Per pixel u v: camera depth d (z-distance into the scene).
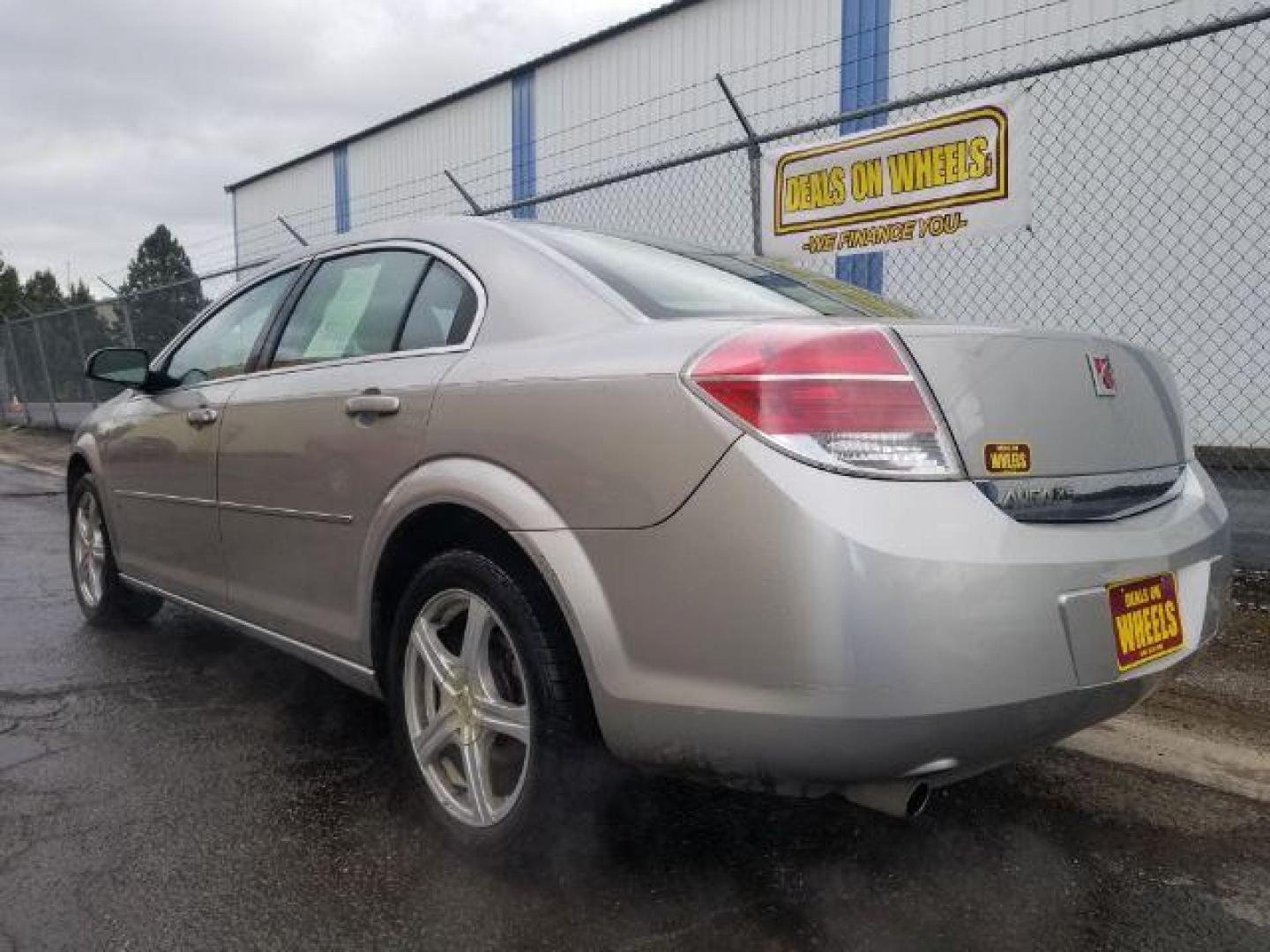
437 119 18.53
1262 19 4.17
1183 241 8.61
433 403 2.50
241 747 3.12
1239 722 3.32
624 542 2.04
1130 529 2.15
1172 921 2.23
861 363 1.91
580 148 15.41
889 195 5.43
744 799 2.75
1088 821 2.69
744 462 1.88
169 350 4.09
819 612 1.79
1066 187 9.22
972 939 2.15
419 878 2.35
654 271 2.66
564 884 2.32
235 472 3.27
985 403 1.99
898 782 1.92
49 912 2.19
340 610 2.84
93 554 4.53
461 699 2.44
